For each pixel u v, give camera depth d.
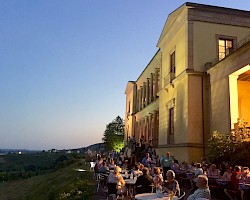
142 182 9.45
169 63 24.62
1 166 78.12
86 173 23.52
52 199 16.66
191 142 19.20
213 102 18.52
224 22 21.16
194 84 20.00
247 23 21.52
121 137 59.34
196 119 19.59
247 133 14.78
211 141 16.27
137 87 44.62
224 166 13.95
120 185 10.44
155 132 31.05
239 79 19.03
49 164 82.00
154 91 32.69
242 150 14.03
